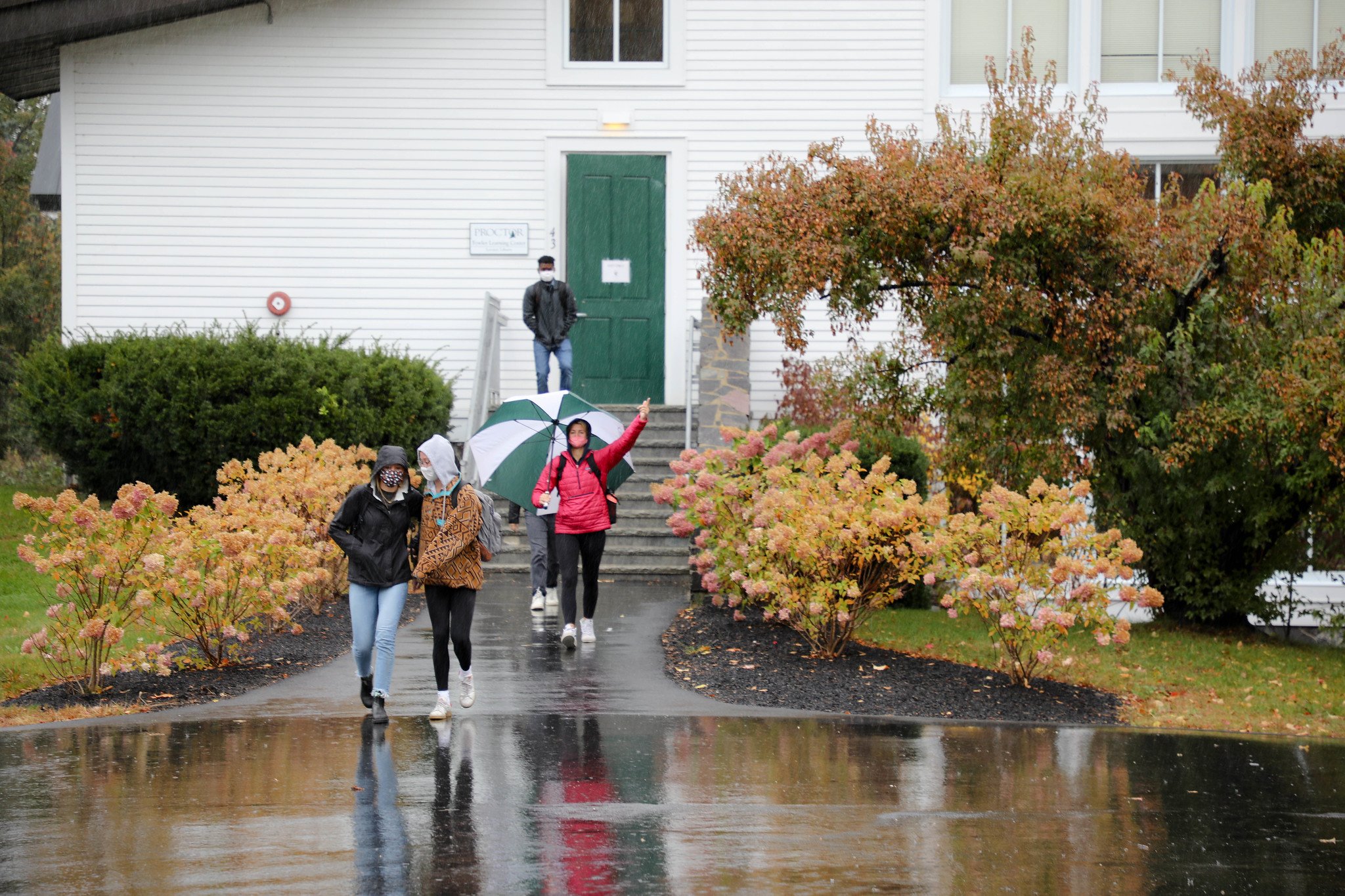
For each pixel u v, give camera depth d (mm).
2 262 89938
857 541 29234
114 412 44781
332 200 51500
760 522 29891
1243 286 33875
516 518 44469
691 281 52031
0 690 26250
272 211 51344
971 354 33562
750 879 14992
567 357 47406
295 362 45219
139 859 15523
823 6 51531
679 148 51844
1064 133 33656
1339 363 31859
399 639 32688
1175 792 19469
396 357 47344
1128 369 32906
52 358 46188
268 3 51094
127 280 51062
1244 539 37594
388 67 51500
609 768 20344
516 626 34094
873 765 20797
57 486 51938
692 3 51688
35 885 14547
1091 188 31922
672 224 51938
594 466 31344
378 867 15273
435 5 51531
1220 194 34750
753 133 51844
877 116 51531
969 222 31047
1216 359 35344
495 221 51719
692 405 50094
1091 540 27828
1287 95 36375
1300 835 17203
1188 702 27828
